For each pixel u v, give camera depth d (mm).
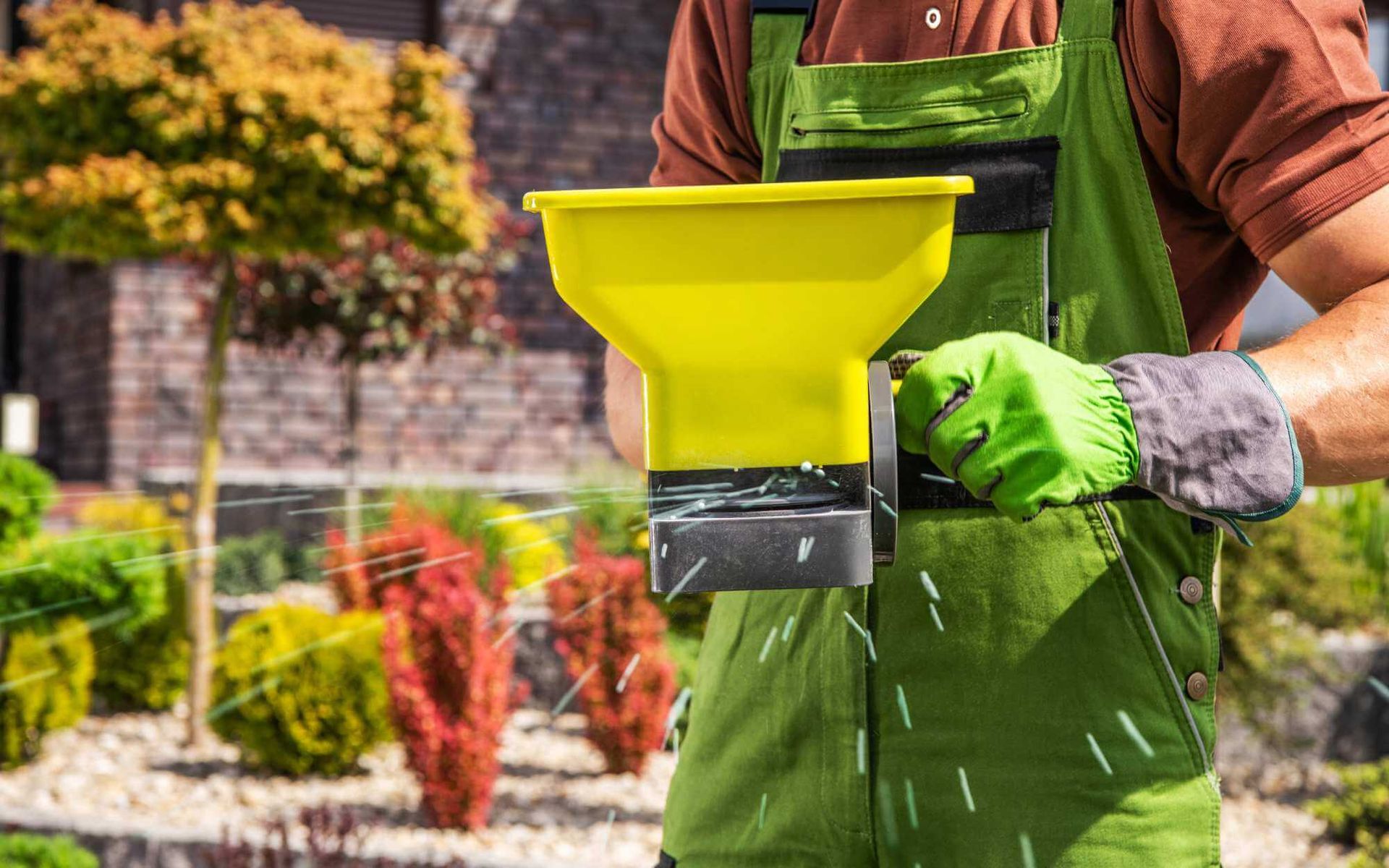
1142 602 1011
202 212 4715
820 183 761
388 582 5902
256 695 4758
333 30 5734
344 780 4816
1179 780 1013
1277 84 934
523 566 6832
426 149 5031
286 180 4852
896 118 1076
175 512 7867
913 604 1048
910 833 1041
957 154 1055
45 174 4754
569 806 4547
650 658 4871
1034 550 1017
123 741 5266
